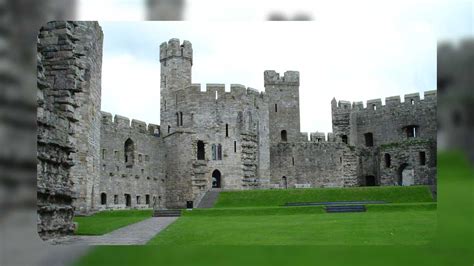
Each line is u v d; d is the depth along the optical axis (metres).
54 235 23.19
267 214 41.84
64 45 25.95
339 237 23.94
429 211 39.28
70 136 25.70
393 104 81.38
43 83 22.36
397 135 80.81
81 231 27.97
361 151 82.56
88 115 41.56
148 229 29.62
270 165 79.44
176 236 25.30
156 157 68.81
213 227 29.91
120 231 28.38
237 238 24.03
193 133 67.06
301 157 79.81
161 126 71.06
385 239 22.86
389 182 76.88
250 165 69.12
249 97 70.00
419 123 79.31
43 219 22.00
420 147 74.75
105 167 61.50
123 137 64.50
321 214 39.53
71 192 25.53
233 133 68.00
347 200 53.03
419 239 22.27
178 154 67.88
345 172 81.12
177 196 67.94
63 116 25.03
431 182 73.75
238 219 36.47
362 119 83.69
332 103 84.50
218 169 67.00
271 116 84.62
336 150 81.12
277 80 85.62
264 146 72.94
